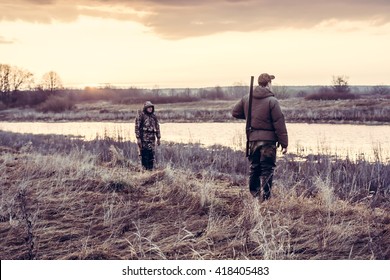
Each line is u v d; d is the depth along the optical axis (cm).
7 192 701
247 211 584
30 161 944
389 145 2184
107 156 1372
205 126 3919
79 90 10388
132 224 575
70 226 571
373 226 541
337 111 4459
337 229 523
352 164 1262
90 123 4856
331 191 683
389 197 791
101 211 625
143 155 1076
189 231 549
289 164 1271
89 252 484
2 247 506
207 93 9369
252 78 700
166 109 6397
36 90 10038
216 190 746
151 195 706
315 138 2591
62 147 1962
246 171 1213
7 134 2700
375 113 4166
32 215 598
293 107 5456
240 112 727
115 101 8550
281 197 677
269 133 690
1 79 9688
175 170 902
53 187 741
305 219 579
